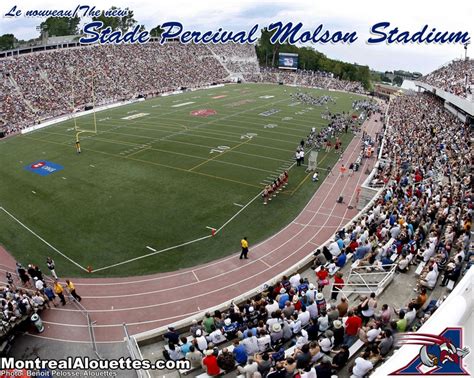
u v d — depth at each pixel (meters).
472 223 18.98
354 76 148.50
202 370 12.22
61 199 30.11
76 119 58.91
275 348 12.00
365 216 21.84
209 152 41.44
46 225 26.23
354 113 64.69
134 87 80.00
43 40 90.44
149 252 22.98
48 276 20.84
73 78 72.12
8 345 15.46
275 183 31.61
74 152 41.88
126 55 87.06
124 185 32.69
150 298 19.05
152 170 36.16
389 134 44.69
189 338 13.29
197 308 18.33
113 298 19.03
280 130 51.62
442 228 19.11
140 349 13.62
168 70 92.06
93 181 33.62
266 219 27.06
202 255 22.67
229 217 27.22
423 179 27.80
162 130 51.00
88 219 26.94
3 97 59.25
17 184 33.31
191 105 69.81
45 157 40.28
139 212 27.84
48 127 54.00
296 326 12.48
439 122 46.56
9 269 21.55
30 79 66.06
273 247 23.58
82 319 17.45
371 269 16.05
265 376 10.48
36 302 17.47
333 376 9.56
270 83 108.50
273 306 13.47
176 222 26.44
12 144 45.75
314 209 28.72
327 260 18.72
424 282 14.22
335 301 15.05
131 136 48.06
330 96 85.06
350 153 42.91
